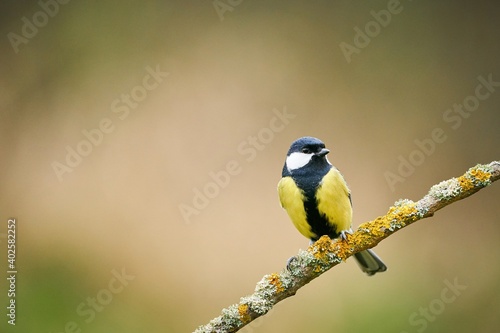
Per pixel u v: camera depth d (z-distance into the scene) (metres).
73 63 12.87
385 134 12.72
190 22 13.45
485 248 11.09
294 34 13.49
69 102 12.50
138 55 13.06
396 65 13.35
